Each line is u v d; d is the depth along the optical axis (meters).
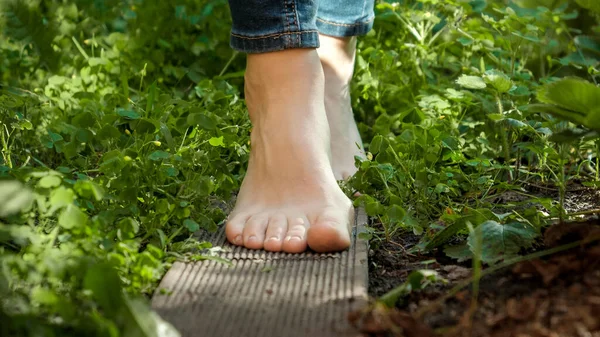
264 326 0.78
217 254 0.92
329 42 1.13
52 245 0.86
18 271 0.78
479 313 0.78
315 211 0.95
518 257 0.85
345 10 1.13
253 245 0.94
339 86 1.14
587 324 0.73
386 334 0.76
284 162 0.97
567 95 0.86
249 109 1.01
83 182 0.83
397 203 0.98
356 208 1.04
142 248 0.93
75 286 0.79
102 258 0.82
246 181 1.00
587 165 1.15
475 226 0.92
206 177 0.97
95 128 1.12
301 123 0.98
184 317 0.80
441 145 1.09
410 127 1.14
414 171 1.07
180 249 0.92
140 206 0.98
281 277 0.87
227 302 0.82
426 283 0.84
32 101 1.21
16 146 1.12
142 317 0.72
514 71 1.29
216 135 1.09
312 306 0.81
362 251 0.92
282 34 0.97
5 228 0.81
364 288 0.84
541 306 0.77
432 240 0.92
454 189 1.04
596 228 0.85
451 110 1.23
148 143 1.01
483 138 1.15
